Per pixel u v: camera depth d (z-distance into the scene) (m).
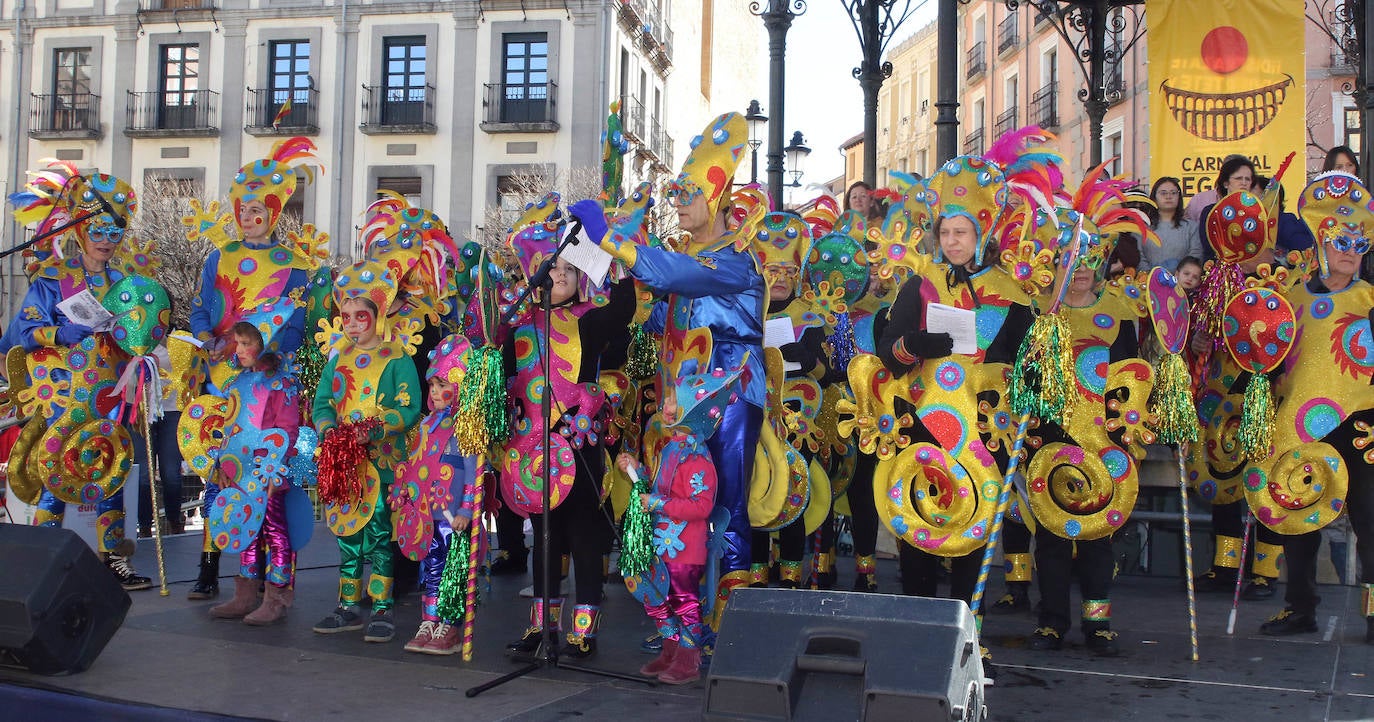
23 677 5.02
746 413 5.25
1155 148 9.40
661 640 5.67
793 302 6.69
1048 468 5.48
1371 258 6.60
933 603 3.69
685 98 43.72
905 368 5.21
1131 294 5.79
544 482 5.14
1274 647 5.77
